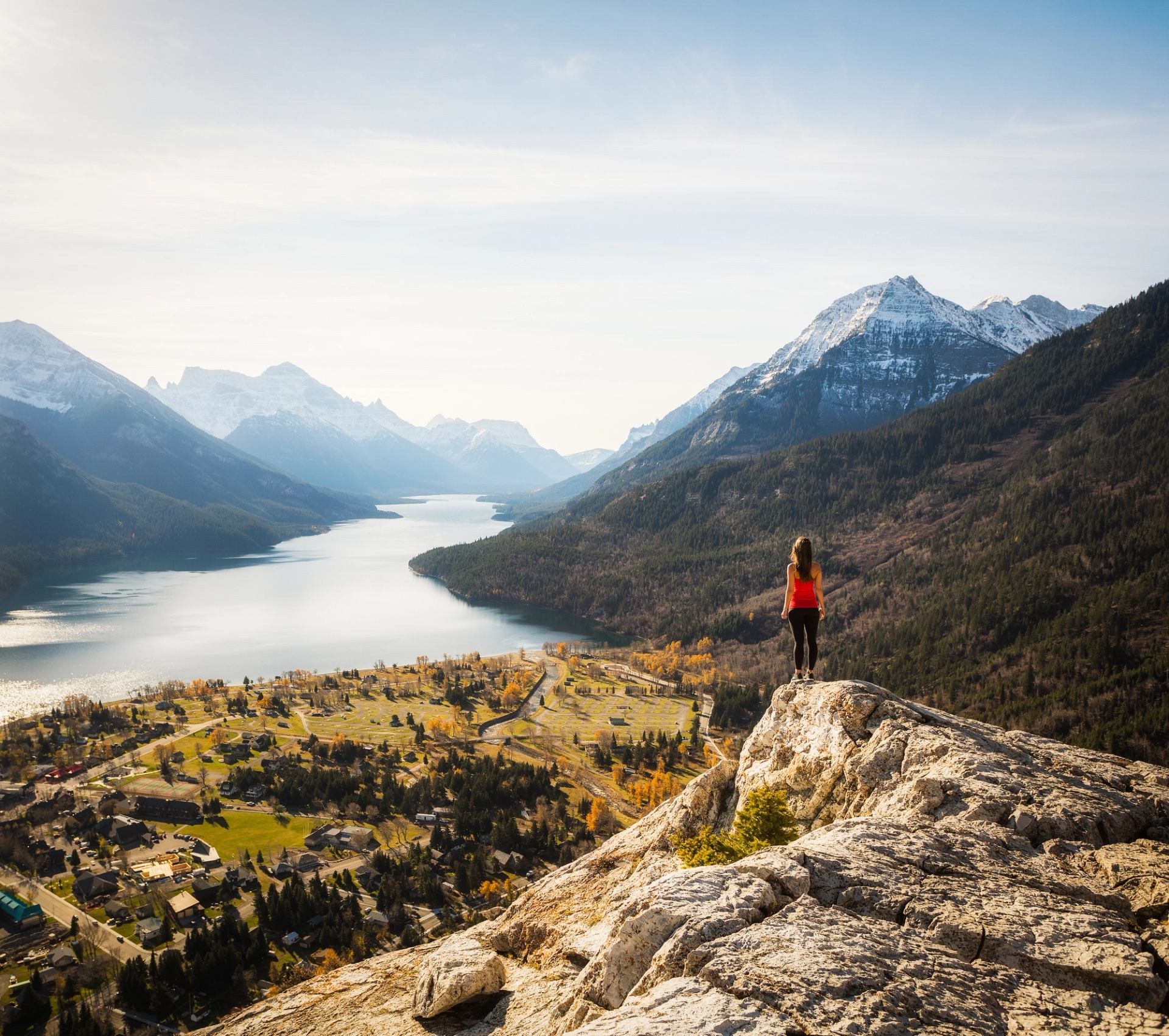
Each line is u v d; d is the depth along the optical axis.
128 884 120.81
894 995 8.80
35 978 93.50
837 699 20.36
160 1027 85.50
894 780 17.64
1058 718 173.50
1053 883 12.08
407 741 199.62
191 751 190.50
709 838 18.16
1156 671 180.38
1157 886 11.92
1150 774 17.25
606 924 19.38
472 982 18.17
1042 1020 8.52
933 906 11.03
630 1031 8.39
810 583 22.53
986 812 14.91
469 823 137.38
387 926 107.44
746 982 9.09
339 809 155.25
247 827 145.25
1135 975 9.24
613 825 138.25
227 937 100.06
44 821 145.62
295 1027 19.67
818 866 12.27
